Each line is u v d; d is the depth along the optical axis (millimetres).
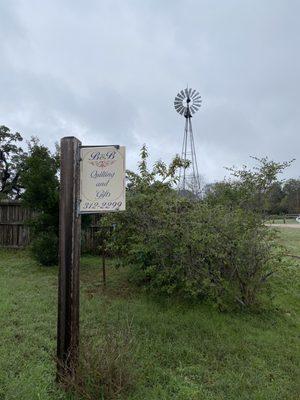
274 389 3252
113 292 5848
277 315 5344
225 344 4105
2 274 7078
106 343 3074
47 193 8172
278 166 7035
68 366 2891
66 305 2951
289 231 21172
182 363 3604
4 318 4406
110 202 3016
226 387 3219
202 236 4977
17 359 3369
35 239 8266
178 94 22594
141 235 5570
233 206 5871
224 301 5246
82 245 9438
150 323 4516
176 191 6617
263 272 5598
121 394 2799
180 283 5426
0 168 18391
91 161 3078
